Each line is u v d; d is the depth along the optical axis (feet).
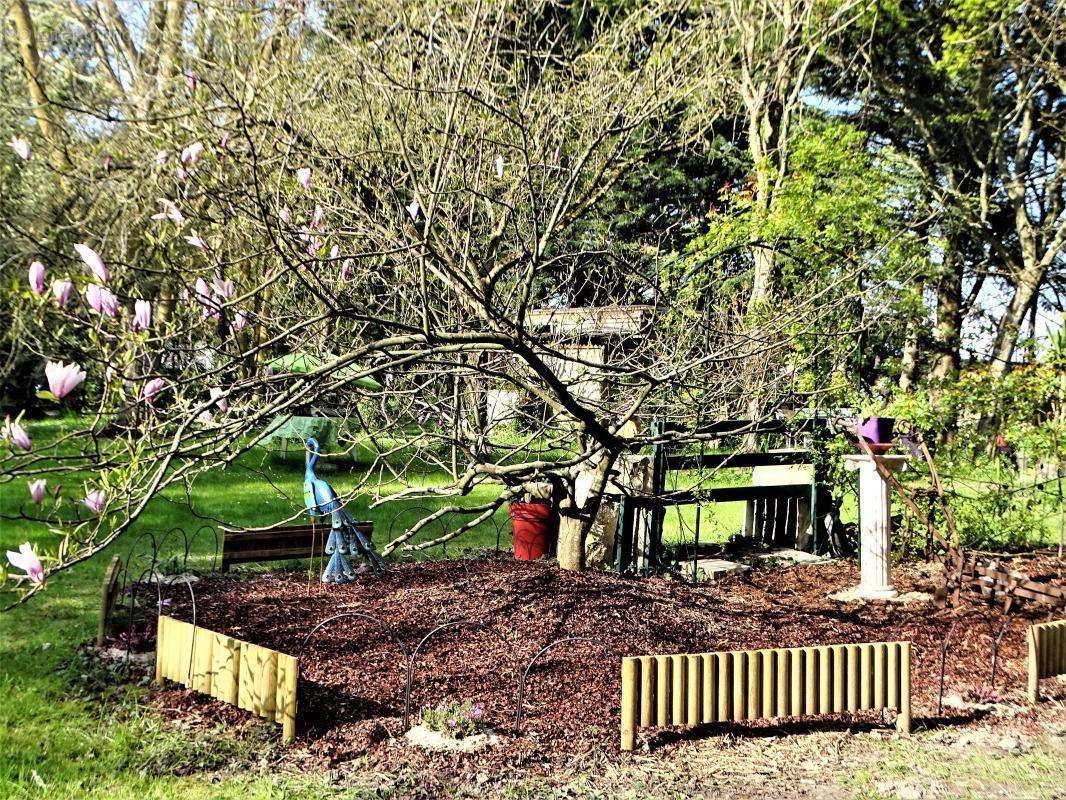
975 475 41.60
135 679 21.13
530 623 25.31
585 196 25.21
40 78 21.75
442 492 28.50
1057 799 17.30
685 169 55.06
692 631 26.27
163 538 34.19
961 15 57.57
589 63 25.36
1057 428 39.09
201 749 17.58
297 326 16.88
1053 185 69.77
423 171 21.63
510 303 25.63
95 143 20.83
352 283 21.94
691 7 26.40
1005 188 66.44
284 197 21.04
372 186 21.01
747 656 19.77
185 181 17.62
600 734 19.47
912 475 40.27
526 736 19.03
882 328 38.88
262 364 18.07
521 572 30.25
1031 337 41.70
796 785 17.60
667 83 23.82
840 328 33.09
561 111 22.98
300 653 22.72
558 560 31.78
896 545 40.14
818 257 38.70
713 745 19.44
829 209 40.19
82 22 22.33
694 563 34.30
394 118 20.02
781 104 58.49
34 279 13.35
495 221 26.07
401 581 29.43
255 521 36.91
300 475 47.67
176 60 21.08
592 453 27.48
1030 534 44.52
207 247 17.47
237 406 18.53
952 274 53.26
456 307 26.78
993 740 20.56
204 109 16.63
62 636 23.54
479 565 31.83
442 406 29.09
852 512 46.34
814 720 21.36
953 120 64.59
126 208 19.39
